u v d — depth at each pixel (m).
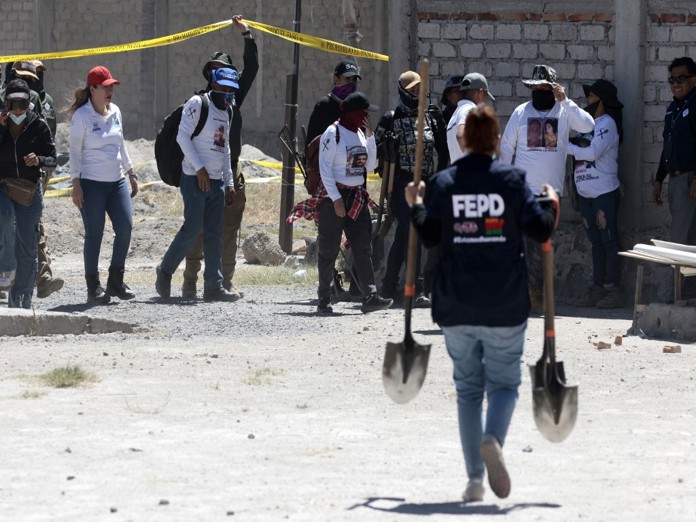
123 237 28.70
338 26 79.94
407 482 12.84
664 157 28.61
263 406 16.91
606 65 30.92
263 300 30.59
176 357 20.97
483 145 12.33
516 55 31.44
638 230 30.41
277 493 12.23
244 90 30.31
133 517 11.22
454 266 12.19
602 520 11.27
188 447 14.33
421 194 13.12
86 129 27.81
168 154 28.92
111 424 15.53
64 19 85.88
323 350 22.03
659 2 30.23
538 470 13.52
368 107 26.95
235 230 30.88
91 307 27.83
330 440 14.84
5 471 13.05
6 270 25.94
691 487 12.73
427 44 31.92
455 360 12.51
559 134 27.05
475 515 11.42
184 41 83.06
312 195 27.91
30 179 25.86
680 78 28.02
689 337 23.67
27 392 17.36
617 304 29.31
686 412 16.98
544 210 12.19
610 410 17.08
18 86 25.58
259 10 81.44
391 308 28.86
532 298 28.23
